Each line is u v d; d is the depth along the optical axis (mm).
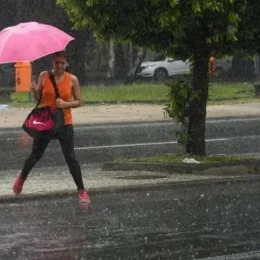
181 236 16844
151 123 45469
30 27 19547
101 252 15539
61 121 20469
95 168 28016
